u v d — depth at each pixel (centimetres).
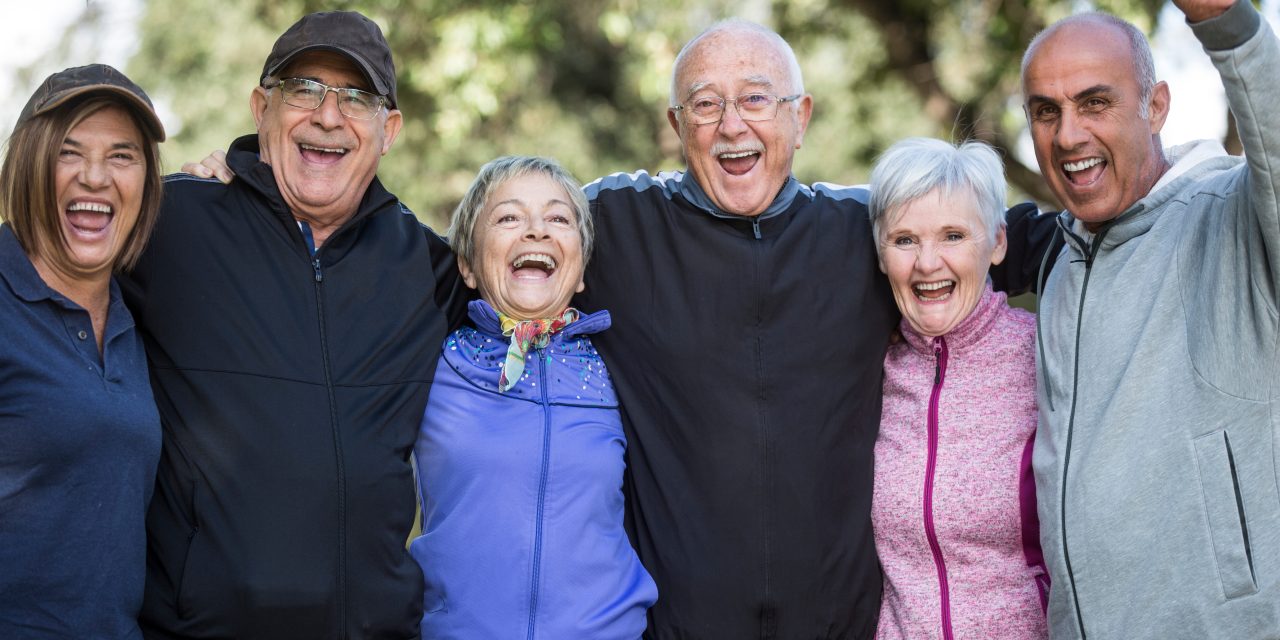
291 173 325
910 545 342
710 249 354
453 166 1341
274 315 313
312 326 316
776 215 360
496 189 347
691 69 362
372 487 310
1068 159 318
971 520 334
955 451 340
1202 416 288
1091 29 316
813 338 349
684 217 359
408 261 340
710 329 348
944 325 345
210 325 308
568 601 317
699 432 342
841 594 341
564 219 346
